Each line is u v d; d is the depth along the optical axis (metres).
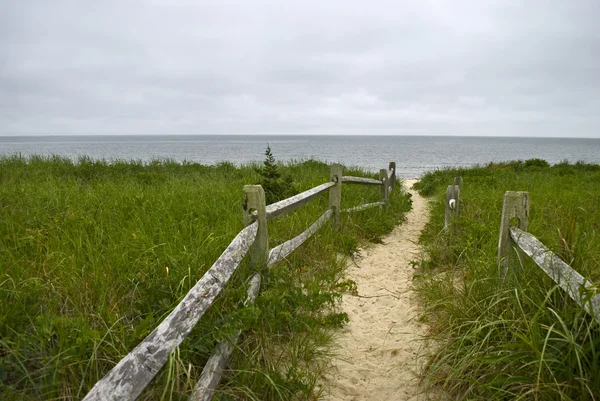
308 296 3.34
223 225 4.52
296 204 4.13
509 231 3.12
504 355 2.23
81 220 4.45
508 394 2.15
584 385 1.88
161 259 3.34
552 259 2.42
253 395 2.26
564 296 2.41
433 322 3.41
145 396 2.06
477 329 2.46
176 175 10.48
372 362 2.95
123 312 2.68
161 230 4.07
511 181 11.31
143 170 11.58
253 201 3.25
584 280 2.15
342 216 6.56
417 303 3.90
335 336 3.28
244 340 2.71
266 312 2.90
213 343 2.41
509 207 3.08
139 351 1.72
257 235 3.31
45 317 2.20
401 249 6.00
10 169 9.41
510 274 2.91
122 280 2.99
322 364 2.87
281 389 2.36
